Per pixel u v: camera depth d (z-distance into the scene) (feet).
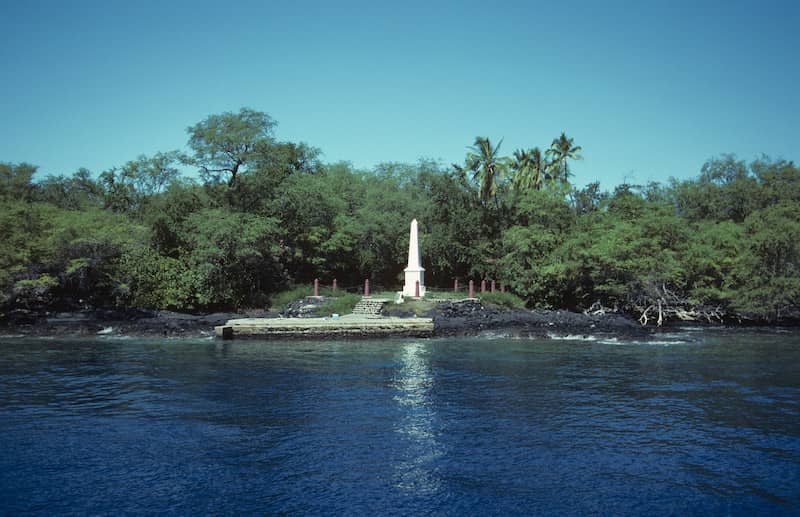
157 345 124.88
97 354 110.73
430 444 55.31
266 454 52.44
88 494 43.65
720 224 194.49
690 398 74.28
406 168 312.29
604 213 208.44
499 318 160.56
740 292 172.35
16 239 147.64
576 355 111.65
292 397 74.18
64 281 160.15
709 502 42.50
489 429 60.23
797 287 162.30
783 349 121.60
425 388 79.82
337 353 113.70
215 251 167.22
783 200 204.44
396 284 249.34
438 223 234.17
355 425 61.57
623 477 47.24
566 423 62.54
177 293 168.86
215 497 43.09
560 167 261.44
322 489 44.57
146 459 51.16
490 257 220.84
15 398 73.31
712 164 253.44
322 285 221.46
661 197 241.55
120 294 166.09
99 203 240.53
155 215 187.93
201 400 72.49
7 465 49.67
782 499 42.98
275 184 205.57
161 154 247.50
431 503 42.16
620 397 74.69
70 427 60.64
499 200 251.19
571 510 41.11
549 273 184.44
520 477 47.16
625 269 174.50
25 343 127.44
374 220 233.55
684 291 188.85
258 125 197.67
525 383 83.46
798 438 57.36
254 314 170.50
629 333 140.26
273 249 189.06
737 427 61.16
